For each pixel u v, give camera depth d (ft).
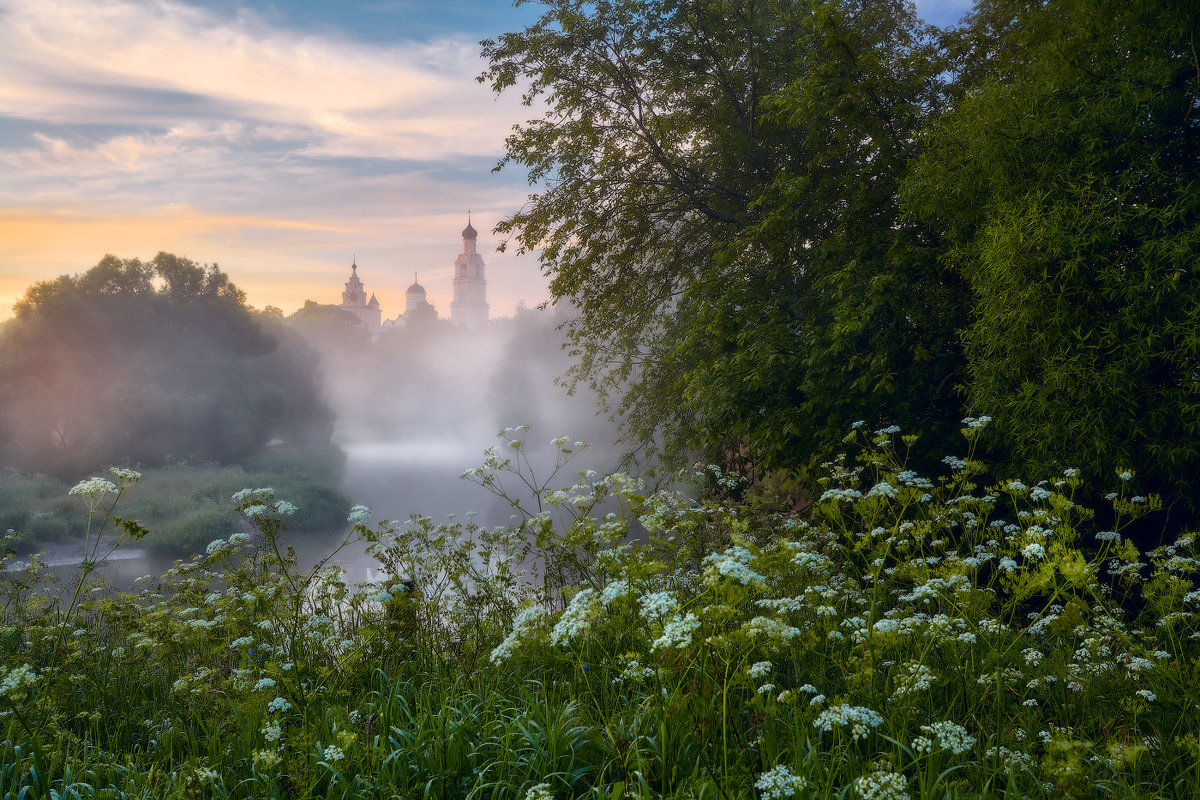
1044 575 11.63
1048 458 20.49
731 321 32.48
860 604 15.30
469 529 20.22
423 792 10.31
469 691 13.55
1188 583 12.84
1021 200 21.15
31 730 12.79
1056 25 21.90
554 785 10.29
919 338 26.99
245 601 16.29
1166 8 19.17
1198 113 20.56
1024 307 20.01
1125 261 19.69
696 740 10.51
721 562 10.52
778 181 32.71
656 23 43.29
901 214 28.35
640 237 48.60
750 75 41.86
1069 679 11.16
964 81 33.42
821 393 26.89
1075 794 7.75
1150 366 19.21
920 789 8.86
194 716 13.76
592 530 16.88
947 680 11.23
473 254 587.68
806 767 9.35
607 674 12.89
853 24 39.93
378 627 15.65
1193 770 9.32
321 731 11.85
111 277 149.69
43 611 19.29
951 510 15.78
